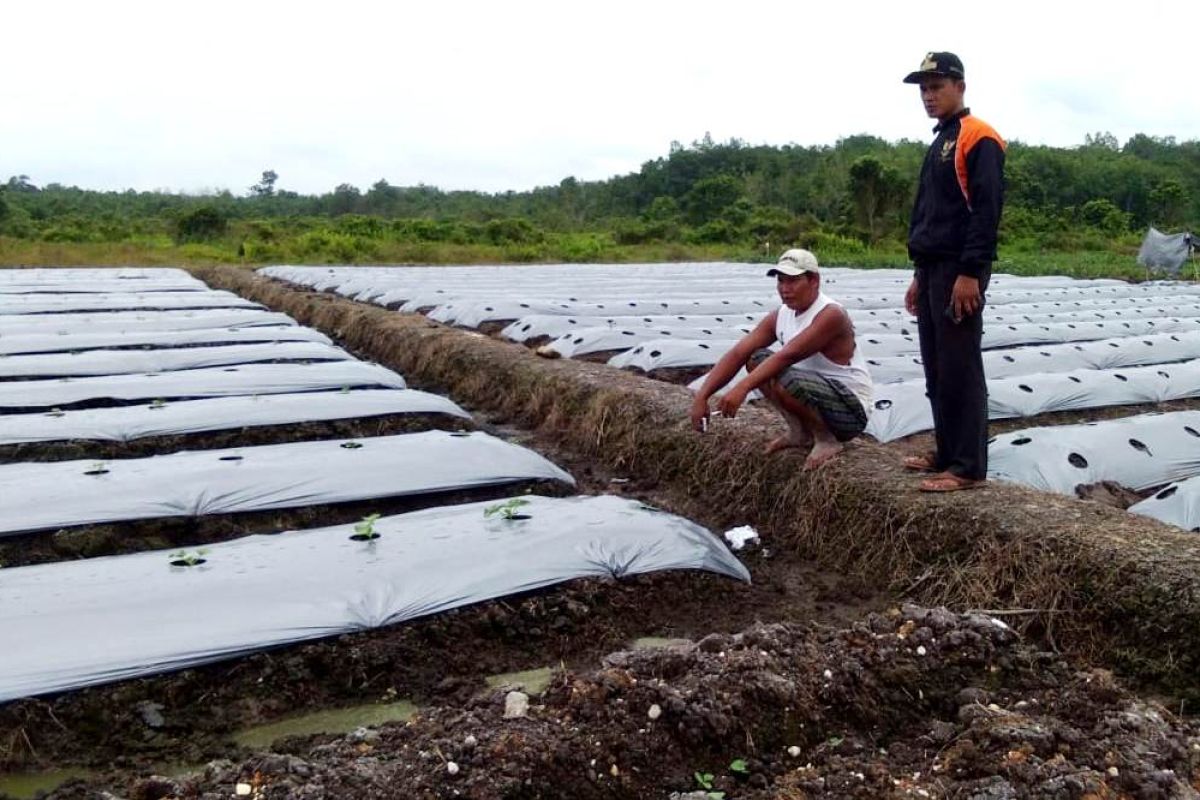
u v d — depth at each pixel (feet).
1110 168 151.84
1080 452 19.74
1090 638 13.00
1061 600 13.48
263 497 17.81
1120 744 9.84
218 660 12.10
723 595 15.34
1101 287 59.82
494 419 27.40
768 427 20.03
